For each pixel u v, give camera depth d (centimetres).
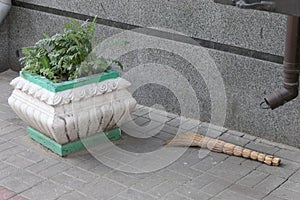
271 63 552
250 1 366
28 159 526
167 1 607
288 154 545
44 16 719
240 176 502
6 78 747
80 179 492
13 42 762
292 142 559
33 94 530
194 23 596
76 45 546
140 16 634
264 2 361
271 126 567
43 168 510
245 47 567
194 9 591
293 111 549
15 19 750
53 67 543
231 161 529
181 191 474
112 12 655
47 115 515
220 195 469
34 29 736
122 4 643
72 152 535
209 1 577
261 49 557
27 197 462
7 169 506
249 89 574
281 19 536
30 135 568
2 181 486
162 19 618
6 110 636
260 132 577
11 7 746
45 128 523
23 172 502
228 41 578
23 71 554
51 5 707
